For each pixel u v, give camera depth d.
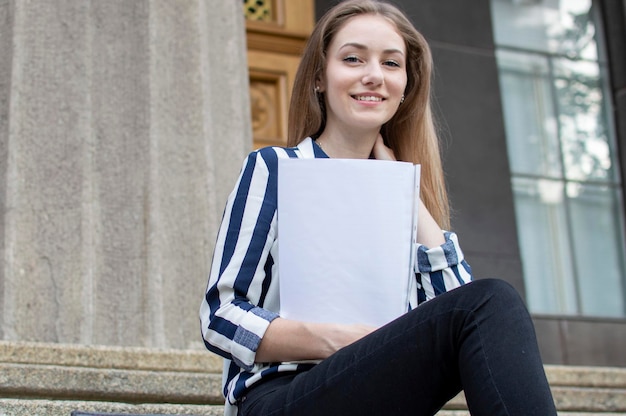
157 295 3.74
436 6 6.91
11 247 3.60
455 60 6.85
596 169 7.12
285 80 6.32
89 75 3.90
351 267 2.07
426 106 2.52
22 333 3.54
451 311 1.84
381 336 1.89
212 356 3.34
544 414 1.71
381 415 1.88
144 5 4.06
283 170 2.10
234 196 2.16
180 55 4.10
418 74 2.50
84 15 3.95
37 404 2.74
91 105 3.88
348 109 2.33
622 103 7.21
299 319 2.05
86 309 3.63
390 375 1.86
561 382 4.16
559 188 6.99
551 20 7.29
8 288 3.56
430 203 2.50
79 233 3.70
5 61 3.82
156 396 3.06
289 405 1.91
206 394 3.13
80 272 3.66
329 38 2.39
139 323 3.70
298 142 2.40
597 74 7.30
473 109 6.79
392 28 2.41
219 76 4.27
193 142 4.00
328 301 2.05
